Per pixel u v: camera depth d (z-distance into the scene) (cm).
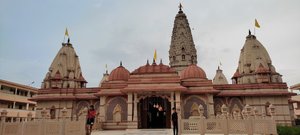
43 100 3781
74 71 4562
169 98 3025
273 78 4222
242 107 3503
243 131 1684
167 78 3116
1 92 5231
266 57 4391
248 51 4406
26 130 1680
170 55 5644
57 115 3681
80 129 1834
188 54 5447
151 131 2552
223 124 1755
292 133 1948
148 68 3300
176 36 5666
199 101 3312
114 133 2397
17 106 5812
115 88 3397
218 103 3538
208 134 1831
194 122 1816
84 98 3675
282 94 3397
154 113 3512
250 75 4222
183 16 5825
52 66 4534
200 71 3706
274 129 1537
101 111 3325
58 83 4172
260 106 3450
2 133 1689
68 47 4703
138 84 3084
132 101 3027
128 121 2938
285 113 3378
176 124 1736
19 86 5744
